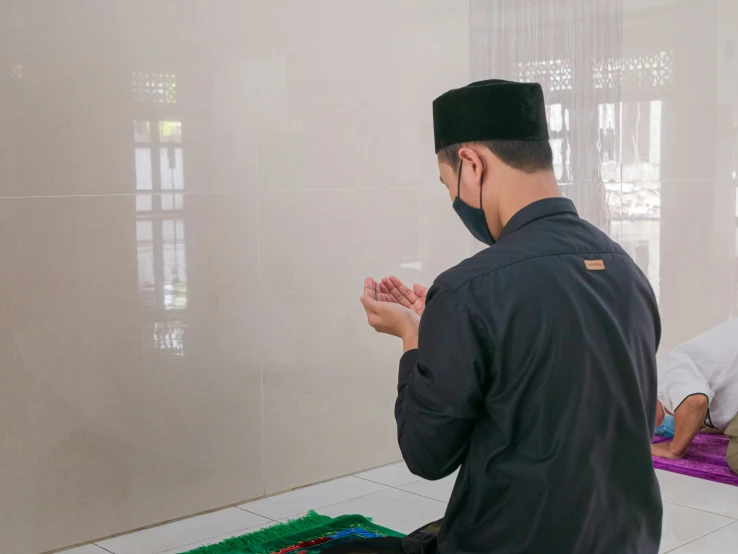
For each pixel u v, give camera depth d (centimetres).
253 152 302
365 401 344
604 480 129
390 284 167
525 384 124
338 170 328
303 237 319
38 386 257
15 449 254
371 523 280
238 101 296
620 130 409
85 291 264
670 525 281
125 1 267
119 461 275
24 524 257
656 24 425
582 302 125
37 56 250
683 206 437
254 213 304
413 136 351
